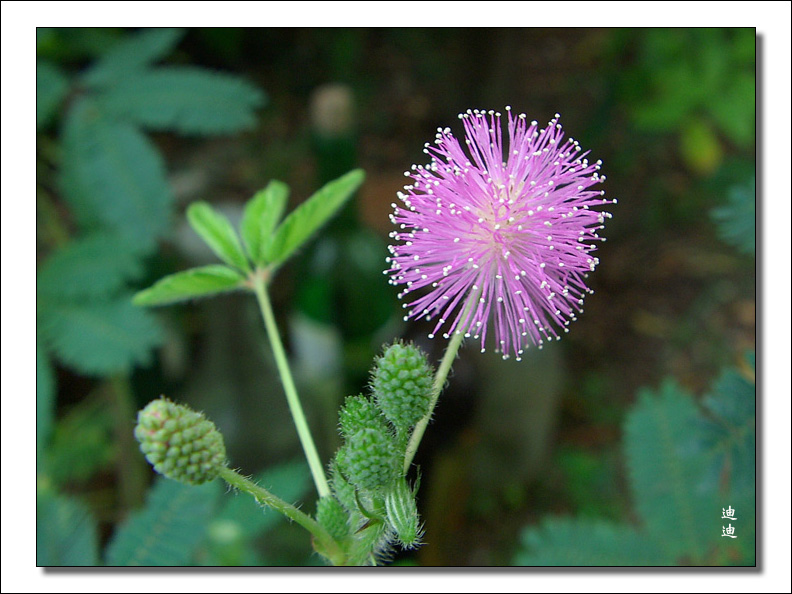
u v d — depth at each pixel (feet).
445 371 0.38
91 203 0.52
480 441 0.84
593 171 0.39
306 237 0.47
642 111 0.97
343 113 0.63
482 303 0.39
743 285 1.09
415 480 0.38
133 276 0.51
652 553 0.46
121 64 0.55
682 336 1.06
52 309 0.50
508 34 1.20
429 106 1.28
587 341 1.06
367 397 0.38
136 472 0.73
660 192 1.18
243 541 0.50
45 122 0.54
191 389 0.79
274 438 0.78
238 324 0.79
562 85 1.22
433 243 0.39
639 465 0.47
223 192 1.06
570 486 0.88
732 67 0.89
